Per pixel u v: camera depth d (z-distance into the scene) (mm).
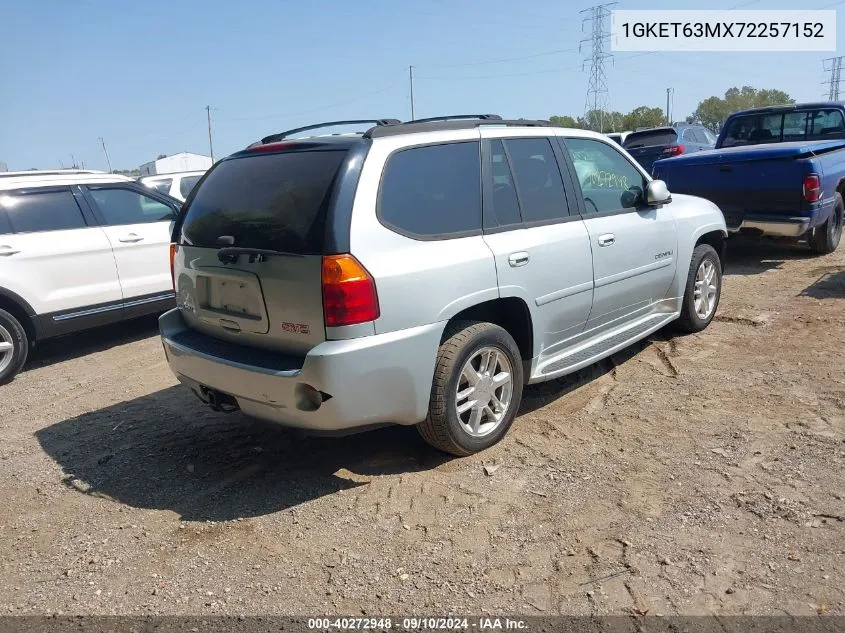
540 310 4277
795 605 2693
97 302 6887
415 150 3781
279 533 3432
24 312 6402
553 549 3156
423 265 3600
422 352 3609
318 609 2857
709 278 6160
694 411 4484
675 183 8922
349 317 3344
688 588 2832
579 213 4660
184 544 3391
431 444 3975
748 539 3117
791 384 4781
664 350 5715
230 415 5016
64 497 3949
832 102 9609
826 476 3578
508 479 3795
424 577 3023
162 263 7402
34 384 6160
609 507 3453
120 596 3010
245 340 3795
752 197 8242
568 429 4371
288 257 3432
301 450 4355
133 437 4742
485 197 4062
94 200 7035
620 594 2824
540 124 4727
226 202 3914
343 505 3654
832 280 7602
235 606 2902
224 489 3922
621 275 4930
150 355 6824
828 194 8281
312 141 3803
